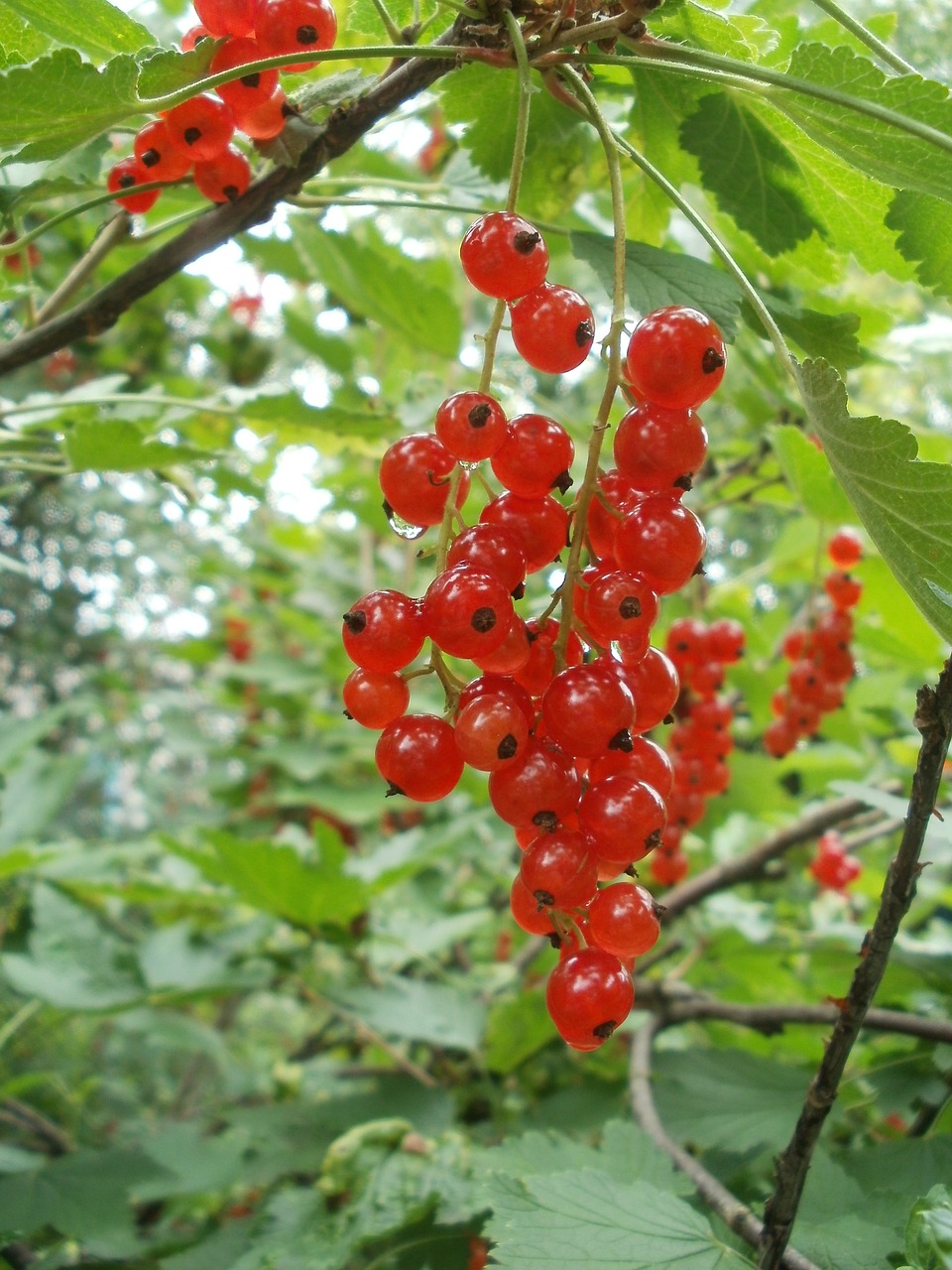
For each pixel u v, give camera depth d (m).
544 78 0.14
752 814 0.31
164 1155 0.25
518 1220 0.14
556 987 0.12
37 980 0.26
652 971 0.34
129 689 0.56
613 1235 0.13
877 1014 0.19
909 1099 0.19
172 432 0.25
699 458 0.13
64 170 0.17
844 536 0.26
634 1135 0.17
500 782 0.12
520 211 0.20
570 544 0.13
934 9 0.26
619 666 0.13
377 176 0.29
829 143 0.14
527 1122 0.23
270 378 0.61
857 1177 0.17
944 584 0.13
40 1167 0.22
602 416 0.13
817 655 0.26
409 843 0.32
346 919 0.27
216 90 0.15
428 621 0.12
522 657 0.12
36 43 0.16
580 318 0.13
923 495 0.12
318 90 0.16
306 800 0.39
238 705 0.51
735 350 0.26
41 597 0.71
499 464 0.13
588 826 0.12
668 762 0.13
